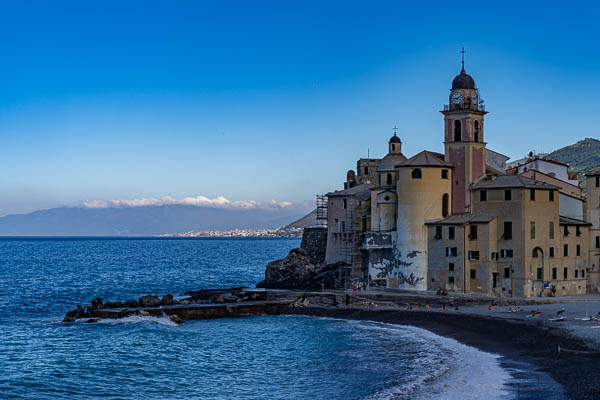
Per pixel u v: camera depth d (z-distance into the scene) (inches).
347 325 4101.9
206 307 4512.8
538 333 3304.6
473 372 2751.0
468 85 4766.2
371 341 3558.1
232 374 2987.2
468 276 4436.5
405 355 3181.6
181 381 2896.2
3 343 3713.1
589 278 4653.1
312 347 3472.0
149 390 2765.7
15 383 2888.8
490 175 4638.3
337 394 2593.5
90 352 3472.0
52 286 7190.0
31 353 3462.1
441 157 4906.5
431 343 3432.6
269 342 3641.7
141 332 3983.8
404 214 4694.9
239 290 5511.8
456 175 4714.6
